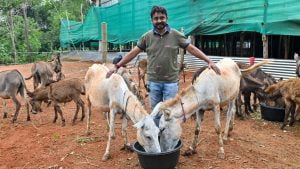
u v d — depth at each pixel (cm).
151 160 452
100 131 727
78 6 5056
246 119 807
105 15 2170
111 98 570
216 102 552
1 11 3388
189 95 519
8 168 565
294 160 564
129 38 1920
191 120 788
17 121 848
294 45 1481
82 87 804
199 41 1936
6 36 3466
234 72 619
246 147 612
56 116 822
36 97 855
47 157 598
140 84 1341
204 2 1344
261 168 530
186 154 568
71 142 661
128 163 554
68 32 3206
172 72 548
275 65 1150
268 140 658
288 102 726
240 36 1705
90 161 571
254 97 886
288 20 996
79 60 3116
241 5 1169
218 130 558
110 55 2675
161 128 480
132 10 1864
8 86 834
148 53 548
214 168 528
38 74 1112
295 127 750
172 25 1528
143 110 496
